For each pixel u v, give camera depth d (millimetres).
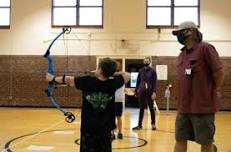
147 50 16109
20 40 16438
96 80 3850
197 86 3738
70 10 16375
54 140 7609
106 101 3840
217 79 3717
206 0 15953
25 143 7242
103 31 16203
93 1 16297
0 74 16594
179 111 3869
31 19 16422
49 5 16344
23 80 16562
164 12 16156
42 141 7488
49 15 16359
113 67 3857
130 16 16094
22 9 16422
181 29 3857
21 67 16531
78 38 16312
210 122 3732
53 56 16375
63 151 6488
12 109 15320
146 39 16078
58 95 16344
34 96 16516
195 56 3775
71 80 3838
